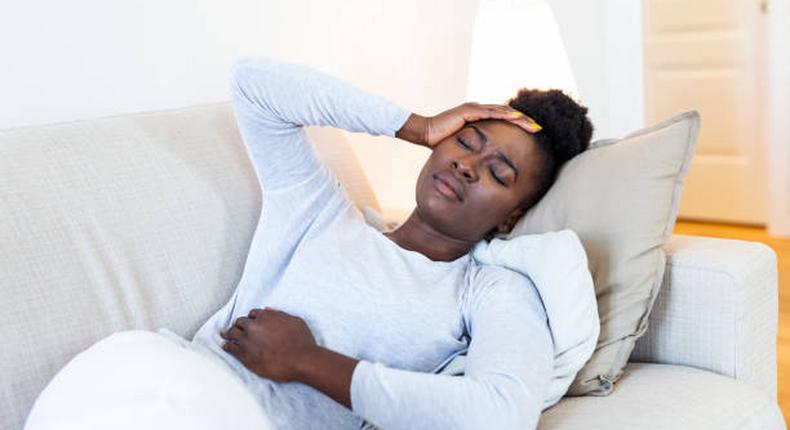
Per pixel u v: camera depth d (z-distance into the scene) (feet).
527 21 6.89
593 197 4.77
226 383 3.19
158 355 3.22
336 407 4.30
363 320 4.41
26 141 4.58
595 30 9.21
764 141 12.10
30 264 4.21
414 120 4.70
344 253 4.61
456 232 4.71
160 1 5.95
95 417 2.87
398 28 7.75
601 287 4.65
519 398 3.78
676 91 12.67
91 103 5.63
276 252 4.74
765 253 4.89
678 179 4.71
